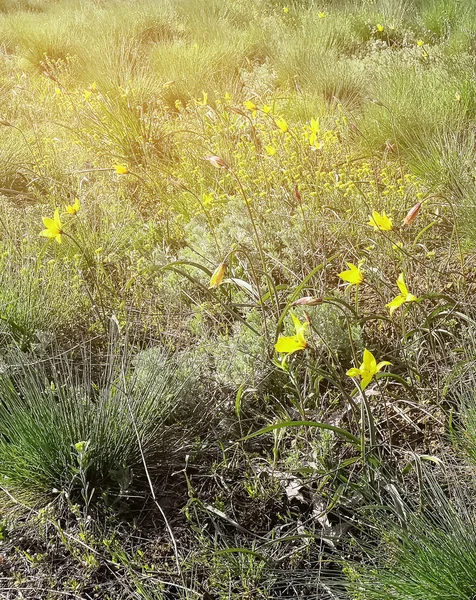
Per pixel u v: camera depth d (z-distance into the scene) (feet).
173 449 2.67
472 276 3.50
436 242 3.88
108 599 2.13
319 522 2.35
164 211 4.54
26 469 2.45
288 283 3.66
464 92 5.43
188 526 2.39
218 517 2.39
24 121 6.64
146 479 2.58
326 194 4.23
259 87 7.20
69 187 4.96
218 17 10.48
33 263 3.74
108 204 4.63
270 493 2.46
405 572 1.96
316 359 2.95
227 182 4.76
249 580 2.13
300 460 2.54
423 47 7.56
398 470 2.46
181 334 3.38
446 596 1.87
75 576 2.23
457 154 4.50
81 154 5.57
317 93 6.69
